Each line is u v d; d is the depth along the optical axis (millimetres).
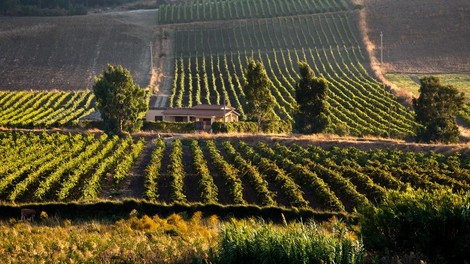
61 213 40312
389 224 22828
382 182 50188
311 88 77375
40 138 72188
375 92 105812
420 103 74812
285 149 64250
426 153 62969
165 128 83125
